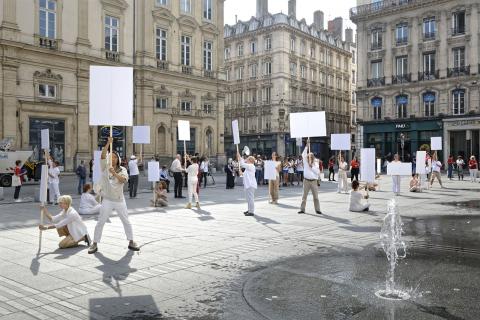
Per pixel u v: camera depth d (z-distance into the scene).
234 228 10.67
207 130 42.00
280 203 16.33
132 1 35.72
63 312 5.01
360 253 7.95
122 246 8.54
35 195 17.48
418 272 6.64
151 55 36.66
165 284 6.08
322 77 64.38
